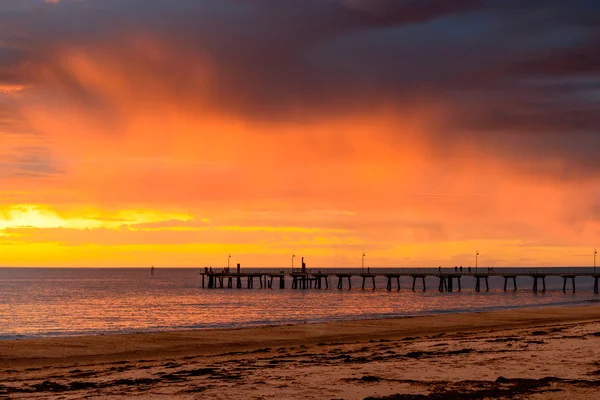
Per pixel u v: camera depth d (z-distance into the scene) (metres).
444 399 21.52
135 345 43.41
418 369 27.30
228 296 132.00
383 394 22.39
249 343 44.47
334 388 23.55
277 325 58.19
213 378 25.92
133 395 22.86
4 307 102.94
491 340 38.56
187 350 41.19
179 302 112.88
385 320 62.12
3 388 24.80
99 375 27.95
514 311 74.06
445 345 36.62
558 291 149.62
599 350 32.47
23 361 36.62
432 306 98.94
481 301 111.25
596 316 66.56
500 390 22.70
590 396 21.64
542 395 21.84
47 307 102.75
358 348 37.47
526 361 29.03
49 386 25.09
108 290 168.75
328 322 61.31
